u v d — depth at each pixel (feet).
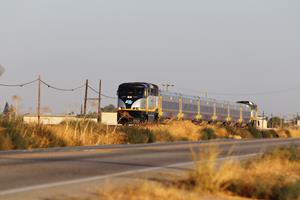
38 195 109.29
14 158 193.77
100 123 392.68
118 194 107.76
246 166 169.07
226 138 548.31
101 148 278.05
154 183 129.29
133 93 510.17
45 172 150.61
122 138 369.30
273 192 117.29
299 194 111.86
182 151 264.52
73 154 223.30
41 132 303.68
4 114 302.86
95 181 134.00
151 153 245.65
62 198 105.50
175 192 110.73
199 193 116.98
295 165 186.19
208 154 140.77
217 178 123.03
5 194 109.81
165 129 449.06
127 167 174.40
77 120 362.12
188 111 617.62
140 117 504.84
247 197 119.44
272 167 171.94
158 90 542.16
